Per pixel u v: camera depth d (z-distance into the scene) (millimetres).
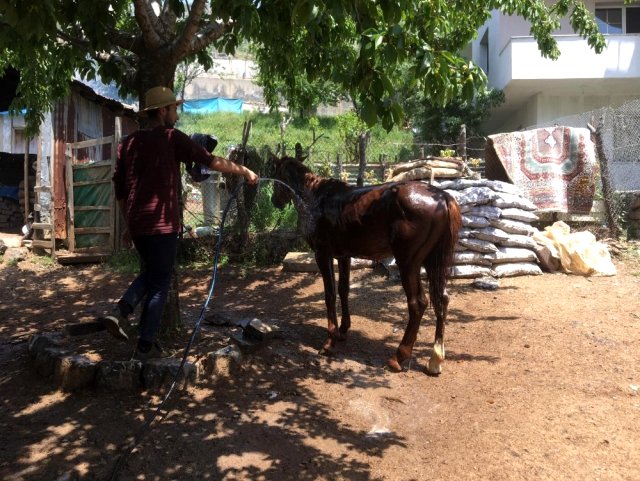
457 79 3896
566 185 9438
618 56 14898
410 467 3305
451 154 11383
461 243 7738
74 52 5469
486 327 5855
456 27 6906
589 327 5723
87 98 10906
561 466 3271
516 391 4309
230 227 9578
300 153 6234
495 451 3449
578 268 7930
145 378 4102
